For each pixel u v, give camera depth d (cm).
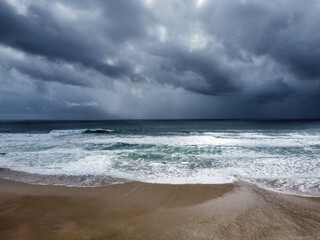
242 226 369
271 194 538
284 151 1191
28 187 596
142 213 430
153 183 633
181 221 390
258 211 433
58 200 503
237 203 478
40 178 683
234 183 630
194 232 349
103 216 418
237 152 1159
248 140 1716
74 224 384
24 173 740
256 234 342
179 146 1367
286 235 339
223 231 352
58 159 969
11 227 372
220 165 862
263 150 1221
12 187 594
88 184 625
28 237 339
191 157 1019
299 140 1700
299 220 392
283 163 897
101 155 1063
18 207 462
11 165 854
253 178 684
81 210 447
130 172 757
